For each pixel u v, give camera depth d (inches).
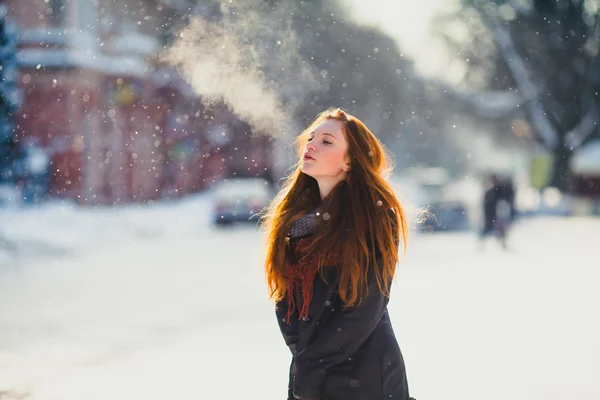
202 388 325.7
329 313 149.8
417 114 2268.7
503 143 2824.8
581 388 315.0
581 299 550.3
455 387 318.7
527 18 2207.2
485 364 357.1
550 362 358.9
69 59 1724.9
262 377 343.9
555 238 1189.1
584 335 418.9
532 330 434.9
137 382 334.0
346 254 148.6
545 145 2324.1
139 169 1910.7
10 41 1296.8
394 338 155.0
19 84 1646.2
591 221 1664.6
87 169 1784.0
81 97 1763.0
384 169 163.3
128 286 644.7
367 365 149.5
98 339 425.4
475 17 2256.4
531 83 2244.1
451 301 546.3
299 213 161.6
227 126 2032.5
